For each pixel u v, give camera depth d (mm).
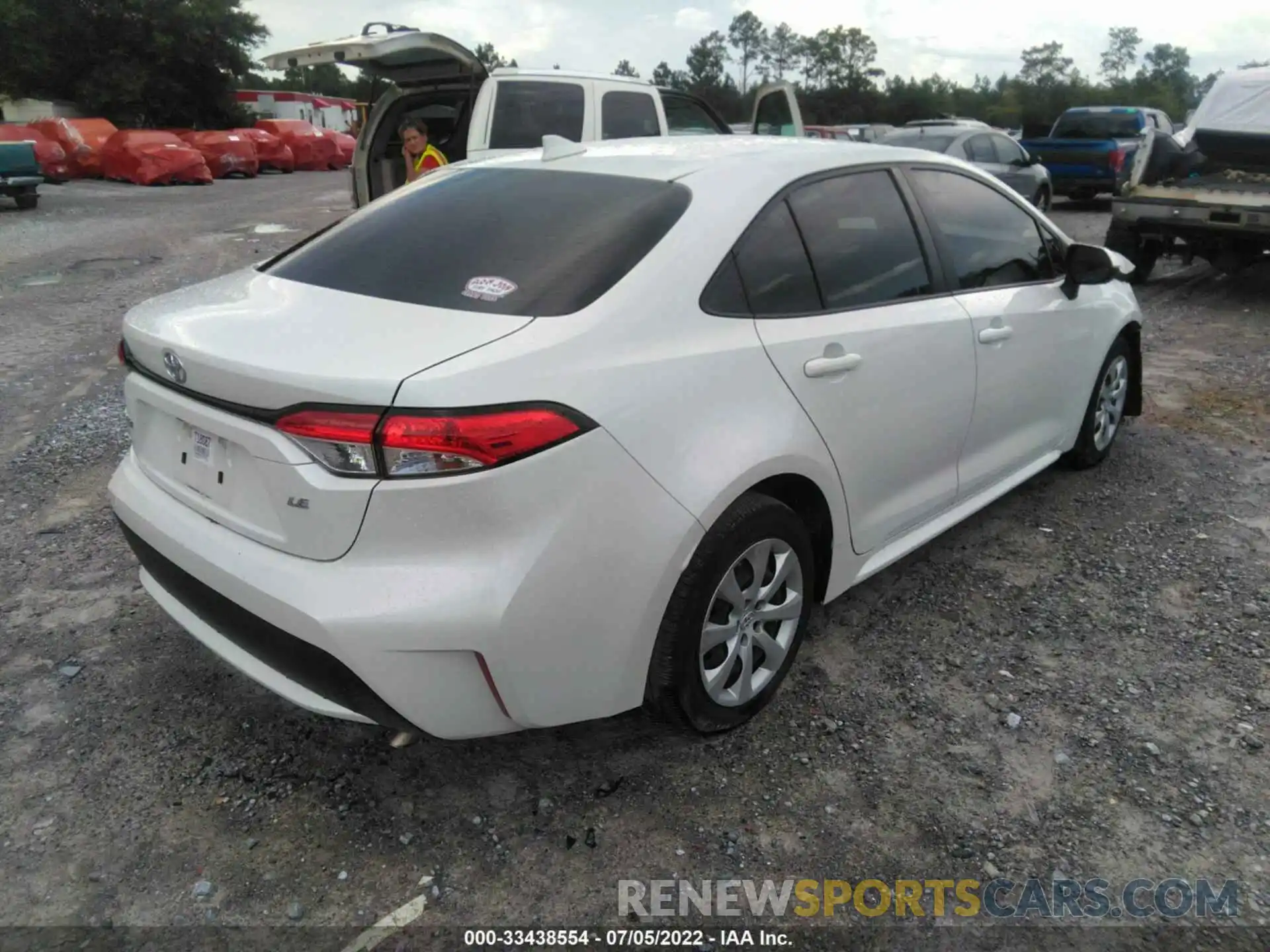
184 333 2451
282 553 2248
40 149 23281
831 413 2863
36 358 7008
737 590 2654
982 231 3754
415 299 2488
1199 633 3385
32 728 2854
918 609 3557
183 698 3004
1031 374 3916
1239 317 8367
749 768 2719
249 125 46531
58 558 3881
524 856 2406
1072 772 2693
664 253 2570
